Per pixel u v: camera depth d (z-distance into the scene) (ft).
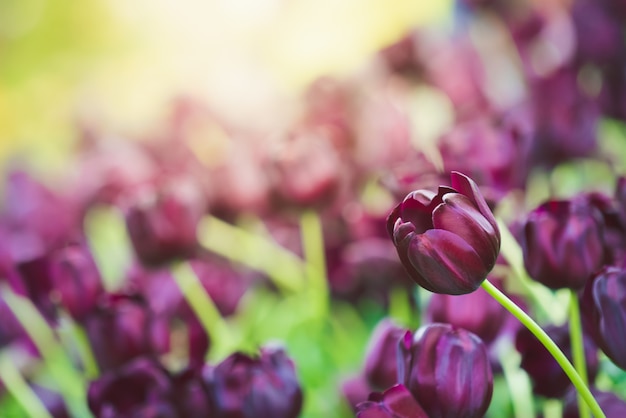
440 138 3.43
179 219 3.66
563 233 2.82
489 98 4.62
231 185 4.11
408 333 2.82
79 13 12.73
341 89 4.30
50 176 5.70
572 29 4.33
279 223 4.35
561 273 2.83
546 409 3.12
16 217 4.58
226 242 4.24
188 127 4.90
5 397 3.95
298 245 4.30
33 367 4.10
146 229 3.66
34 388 3.91
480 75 4.69
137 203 3.69
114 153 4.59
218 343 3.81
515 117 4.14
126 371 3.06
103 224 4.62
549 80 4.14
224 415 3.03
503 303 2.69
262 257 4.31
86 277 3.36
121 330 3.30
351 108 4.24
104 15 12.23
